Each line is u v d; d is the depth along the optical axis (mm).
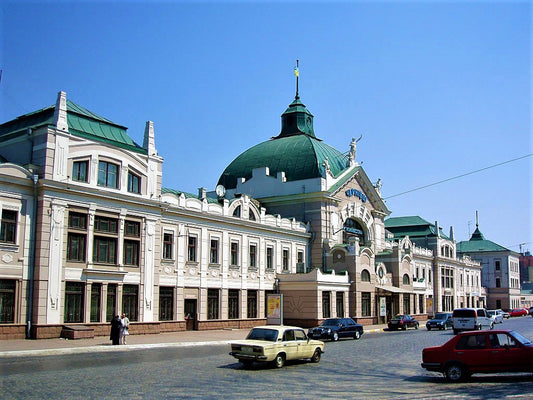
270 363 24031
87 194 36906
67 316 35625
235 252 50969
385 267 66250
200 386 18375
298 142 66000
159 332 41469
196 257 46469
